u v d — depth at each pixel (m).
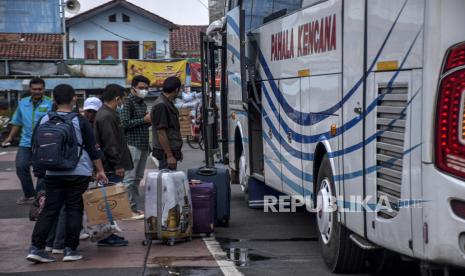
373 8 6.66
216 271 8.23
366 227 6.84
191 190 10.20
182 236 9.75
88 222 9.01
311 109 8.91
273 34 10.95
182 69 43.12
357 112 7.08
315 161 8.77
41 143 8.48
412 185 5.75
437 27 5.39
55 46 53.28
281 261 8.76
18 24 44.50
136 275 8.11
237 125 13.70
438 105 5.39
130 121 11.83
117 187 9.09
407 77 5.87
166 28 56.72
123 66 42.69
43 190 11.12
